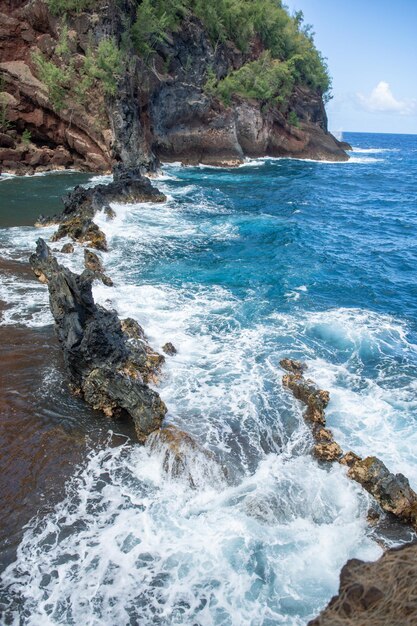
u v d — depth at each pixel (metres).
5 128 45.88
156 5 55.59
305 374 14.07
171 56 56.34
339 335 16.55
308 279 21.77
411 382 13.96
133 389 11.56
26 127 47.59
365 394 13.31
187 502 9.51
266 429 11.63
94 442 11.06
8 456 10.40
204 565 8.20
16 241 24.39
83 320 13.52
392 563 5.54
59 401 12.35
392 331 17.11
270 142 73.06
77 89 45.91
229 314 17.66
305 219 33.91
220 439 11.16
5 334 15.28
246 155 69.69
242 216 33.31
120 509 9.24
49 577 7.90
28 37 47.94
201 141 61.69
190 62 59.34
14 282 19.30
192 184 45.75
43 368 13.66
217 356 14.74
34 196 34.62
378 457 10.86
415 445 11.28
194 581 7.92
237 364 14.32
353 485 10.04
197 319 17.14
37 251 19.95
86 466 10.30
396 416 12.34
